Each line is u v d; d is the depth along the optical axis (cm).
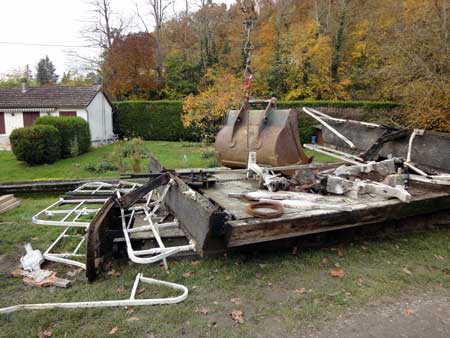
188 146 1438
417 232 404
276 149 468
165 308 244
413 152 513
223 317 235
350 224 319
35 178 863
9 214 484
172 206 337
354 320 234
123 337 214
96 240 293
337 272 299
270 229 276
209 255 327
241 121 523
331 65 1756
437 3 897
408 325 230
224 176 468
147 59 2261
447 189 385
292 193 360
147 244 344
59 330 220
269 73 1772
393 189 339
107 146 1563
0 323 227
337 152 553
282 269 304
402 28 958
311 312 241
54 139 1068
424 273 303
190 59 2291
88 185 568
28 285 278
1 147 1555
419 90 876
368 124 561
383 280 288
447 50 857
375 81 1342
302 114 1445
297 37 1773
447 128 859
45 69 4550
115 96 2355
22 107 1625
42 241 372
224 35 2212
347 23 1775
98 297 258
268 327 225
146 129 1823
